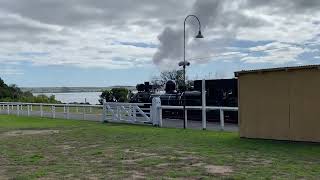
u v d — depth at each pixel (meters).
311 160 11.05
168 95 31.00
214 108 20.92
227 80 26.83
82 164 11.00
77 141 16.48
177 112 29.78
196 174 9.38
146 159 11.56
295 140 14.98
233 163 10.73
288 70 15.09
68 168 10.41
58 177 9.31
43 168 10.47
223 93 27.02
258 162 10.84
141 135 18.23
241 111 16.56
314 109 14.49
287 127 15.20
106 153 12.93
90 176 9.38
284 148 13.31
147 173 9.62
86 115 30.73
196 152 12.72
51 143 15.98
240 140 15.70
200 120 27.95
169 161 11.18
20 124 26.50
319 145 13.92
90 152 13.25
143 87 36.84
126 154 12.60
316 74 14.45
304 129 14.76
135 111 25.58
